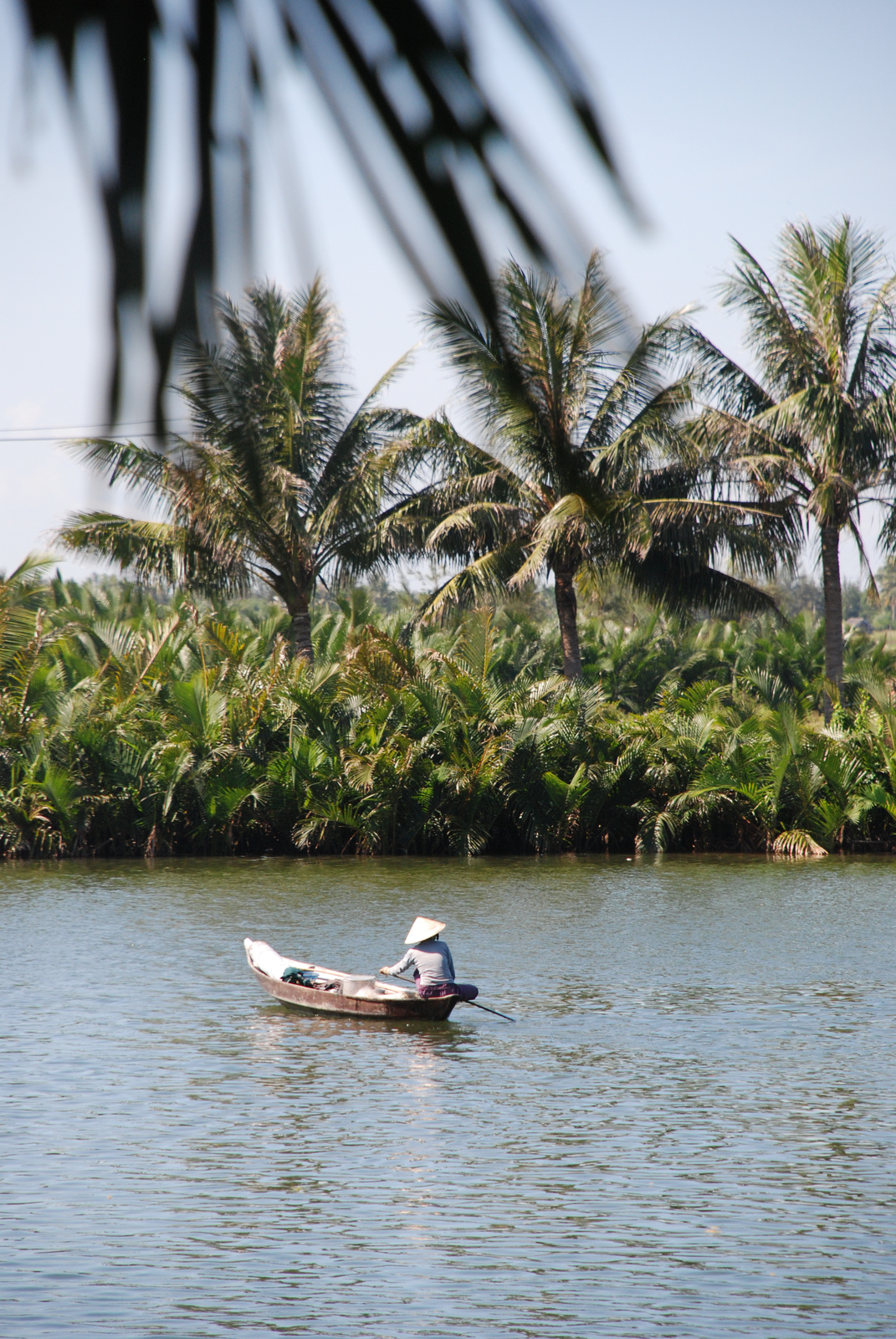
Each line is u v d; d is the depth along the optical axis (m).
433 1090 51.06
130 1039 58.78
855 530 138.62
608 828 134.12
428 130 3.17
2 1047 57.03
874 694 132.00
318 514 136.00
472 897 100.31
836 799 130.38
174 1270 33.88
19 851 127.44
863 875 113.12
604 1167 42.06
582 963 75.44
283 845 132.12
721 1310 31.59
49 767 125.19
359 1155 43.28
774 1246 35.59
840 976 71.69
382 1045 58.00
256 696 131.38
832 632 140.12
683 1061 55.06
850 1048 56.94
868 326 134.00
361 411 138.50
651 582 143.50
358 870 117.38
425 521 141.00
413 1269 34.09
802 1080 51.97
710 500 136.25
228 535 50.25
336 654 139.62
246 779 128.62
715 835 134.25
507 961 76.25
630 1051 56.81
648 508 135.50
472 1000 62.53
